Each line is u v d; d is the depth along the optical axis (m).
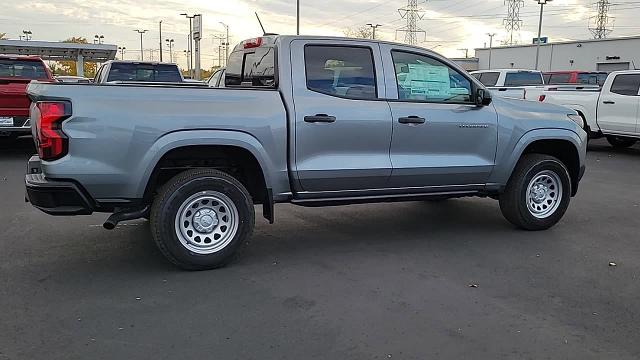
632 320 3.97
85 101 4.41
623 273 4.93
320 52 5.25
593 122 13.59
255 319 3.93
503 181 6.14
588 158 12.88
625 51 49.25
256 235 6.10
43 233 6.00
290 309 4.11
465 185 5.99
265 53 5.45
